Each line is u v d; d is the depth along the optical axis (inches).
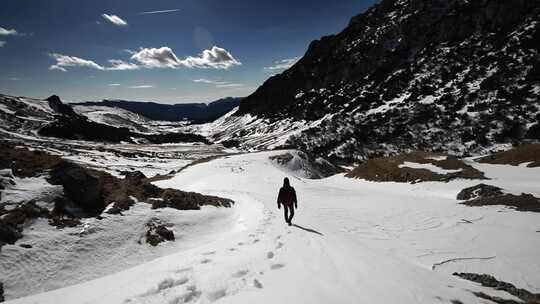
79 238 449.1
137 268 324.8
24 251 387.9
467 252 539.8
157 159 6550.2
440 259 502.3
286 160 2896.2
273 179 1990.7
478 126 5718.5
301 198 1161.4
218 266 285.4
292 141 6963.6
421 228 704.4
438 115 6422.2
